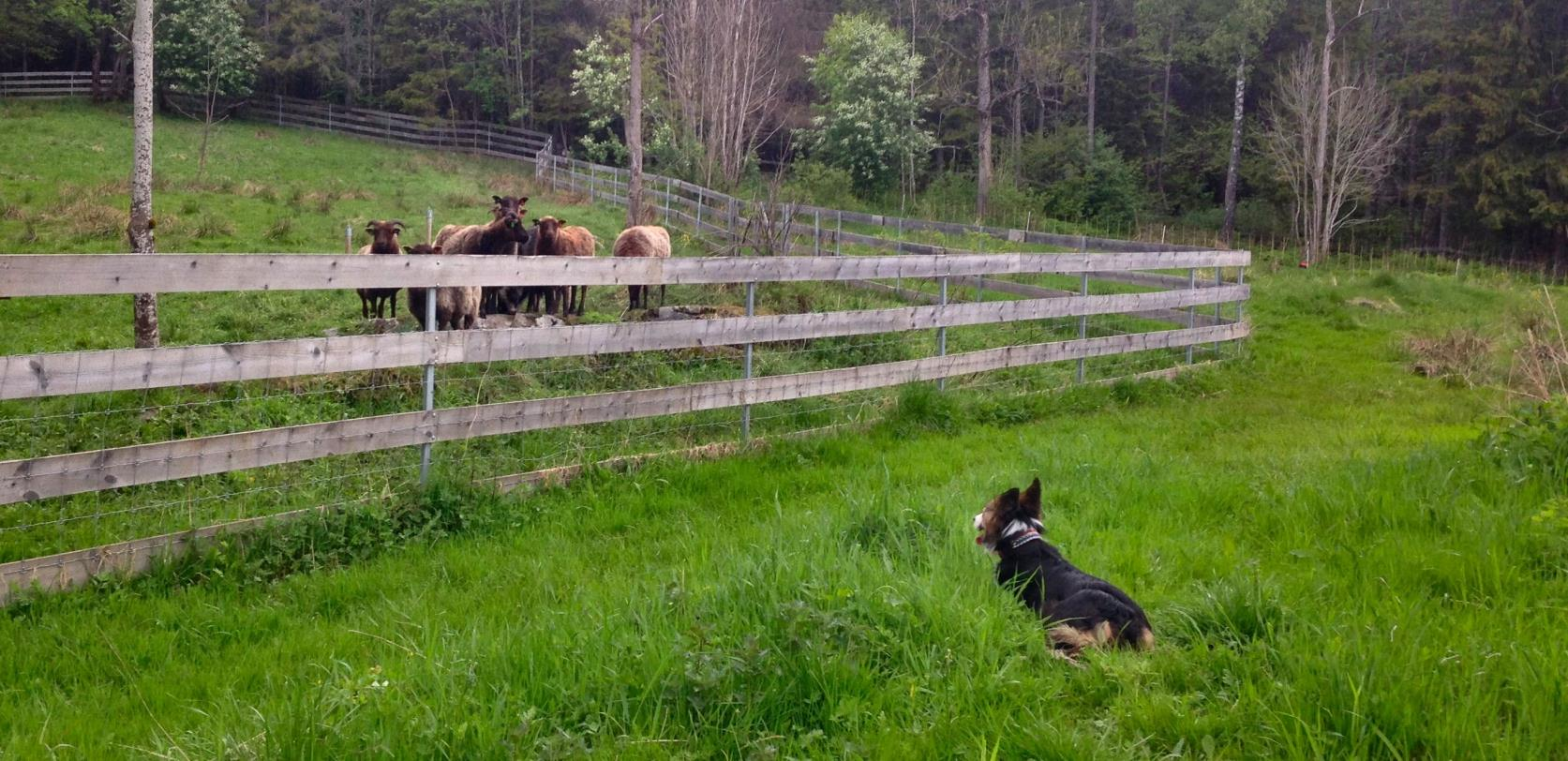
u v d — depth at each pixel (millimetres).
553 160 34906
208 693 4242
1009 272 10906
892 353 11812
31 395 5090
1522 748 3018
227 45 39750
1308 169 32750
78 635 4828
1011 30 40344
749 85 35219
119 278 5406
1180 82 44844
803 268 8930
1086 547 5355
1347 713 3180
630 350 7730
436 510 6555
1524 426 6891
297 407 8625
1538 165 34281
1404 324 18250
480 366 9812
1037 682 3609
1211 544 5531
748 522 6570
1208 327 13984
